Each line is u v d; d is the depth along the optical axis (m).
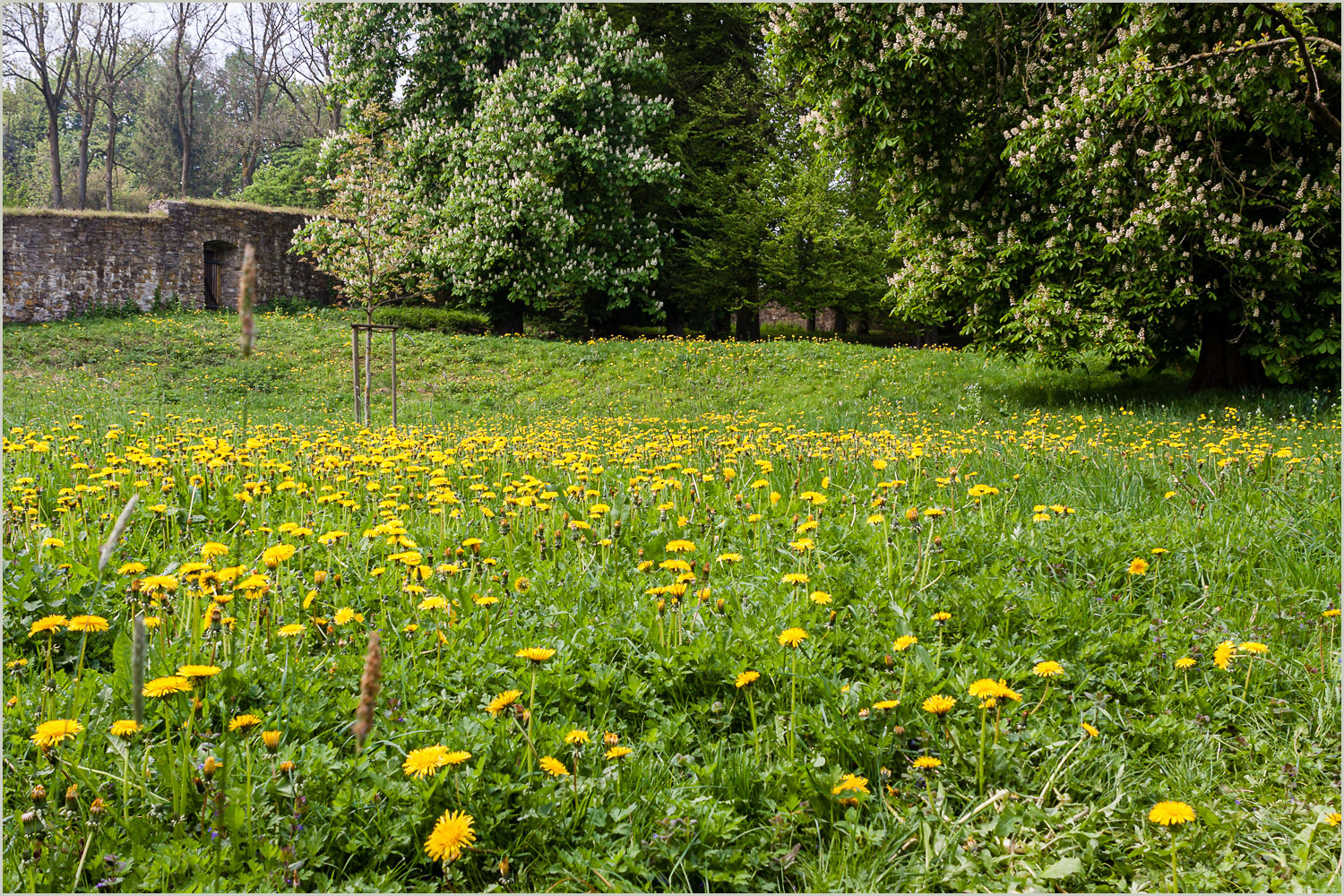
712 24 25.52
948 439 8.32
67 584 2.93
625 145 21.64
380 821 1.90
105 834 1.83
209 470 4.75
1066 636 3.02
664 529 4.18
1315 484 5.21
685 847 1.92
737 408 14.45
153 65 46.28
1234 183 11.68
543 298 21.41
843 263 24.70
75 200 45.25
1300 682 2.86
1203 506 4.96
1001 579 3.48
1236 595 3.57
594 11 24.80
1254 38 9.83
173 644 2.61
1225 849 2.10
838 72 11.91
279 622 2.90
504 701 2.11
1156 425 10.14
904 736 2.42
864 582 3.43
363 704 0.99
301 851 1.83
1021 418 12.25
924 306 13.82
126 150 48.47
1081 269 12.26
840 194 24.86
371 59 21.47
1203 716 2.60
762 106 25.36
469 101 22.44
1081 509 5.00
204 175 47.00
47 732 1.84
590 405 14.75
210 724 2.22
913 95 11.87
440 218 21.12
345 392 15.20
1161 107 10.27
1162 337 13.33
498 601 3.08
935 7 11.55
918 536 3.85
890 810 2.16
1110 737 2.57
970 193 13.26
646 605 3.14
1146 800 2.31
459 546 3.77
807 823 2.10
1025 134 11.81
